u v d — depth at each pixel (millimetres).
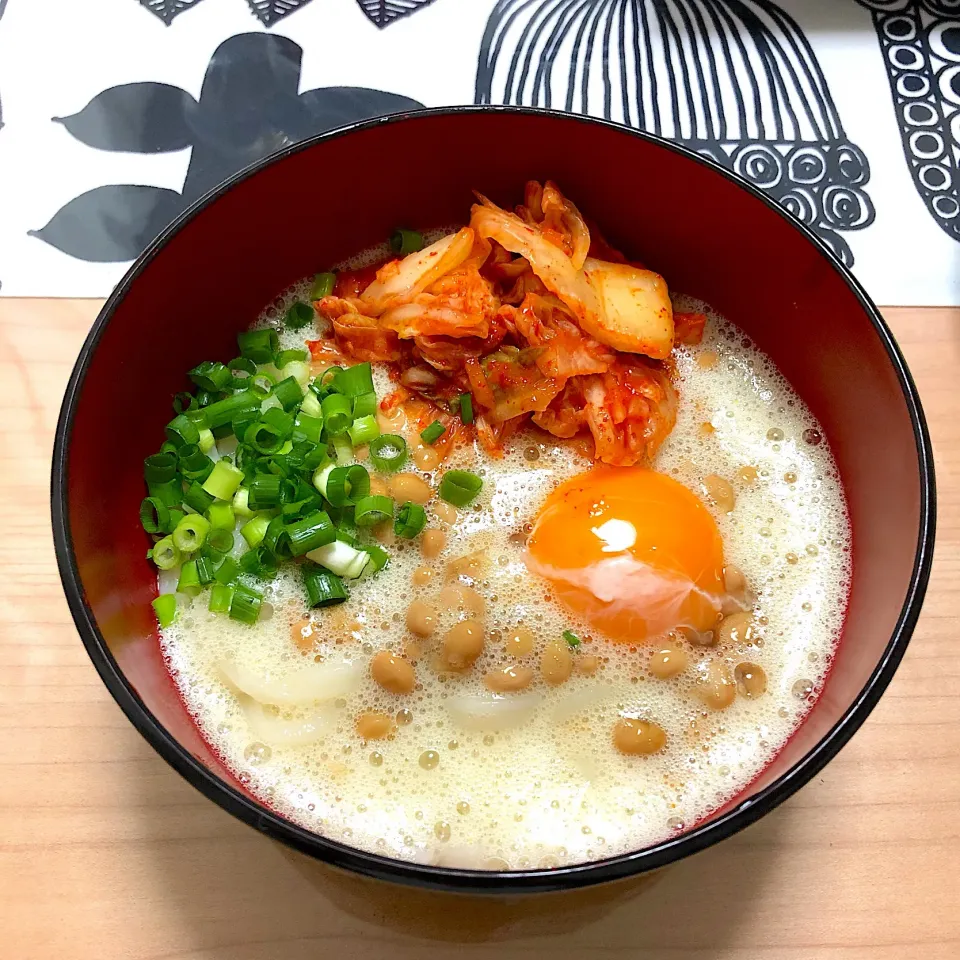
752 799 176
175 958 207
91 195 285
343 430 239
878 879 214
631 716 218
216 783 176
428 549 230
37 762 221
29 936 208
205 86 301
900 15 315
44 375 259
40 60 303
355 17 310
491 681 218
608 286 243
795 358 244
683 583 226
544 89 302
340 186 243
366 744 214
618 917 210
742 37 311
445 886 169
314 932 209
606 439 234
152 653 215
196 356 245
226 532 228
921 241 282
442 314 237
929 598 237
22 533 242
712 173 230
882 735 225
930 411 256
